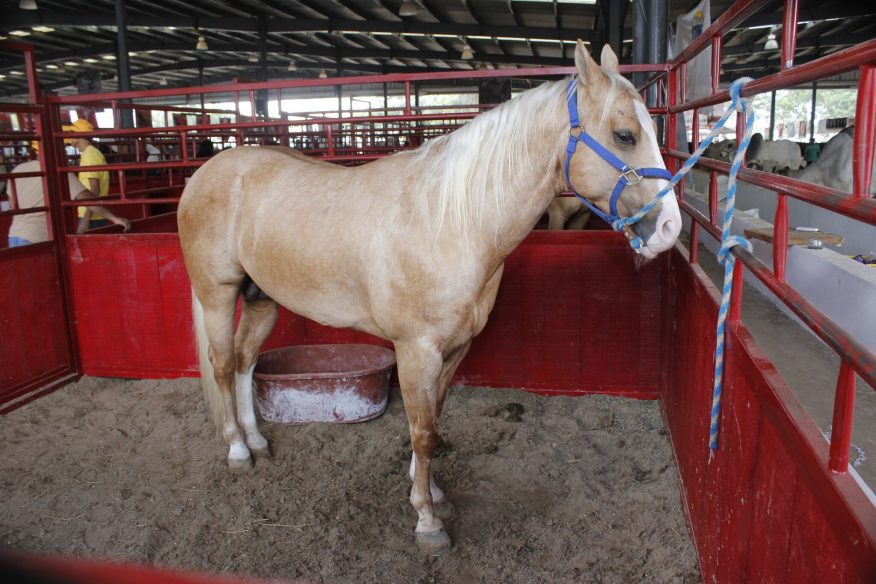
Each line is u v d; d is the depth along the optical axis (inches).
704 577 82.0
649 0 240.2
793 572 46.9
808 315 46.0
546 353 148.4
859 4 472.7
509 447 125.6
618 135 75.9
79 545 97.7
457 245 86.2
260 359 140.1
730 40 660.7
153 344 163.8
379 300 91.4
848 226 156.3
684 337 105.9
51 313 159.8
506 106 86.6
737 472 65.1
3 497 110.7
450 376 100.2
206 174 112.9
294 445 128.6
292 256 99.7
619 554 92.6
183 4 610.5
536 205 86.3
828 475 40.8
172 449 127.9
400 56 866.8
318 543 97.6
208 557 94.7
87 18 583.2
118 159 349.4
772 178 58.2
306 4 624.1
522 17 604.7
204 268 113.3
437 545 94.0
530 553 94.0
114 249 160.7
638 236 77.5
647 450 122.0
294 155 113.3
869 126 39.2
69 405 150.1
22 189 164.1
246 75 1095.6
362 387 133.4
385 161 98.0
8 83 1013.2
